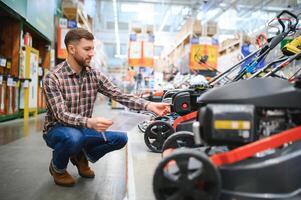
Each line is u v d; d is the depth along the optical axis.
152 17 13.61
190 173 0.96
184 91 2.03
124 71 20.70
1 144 3.09
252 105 0.98
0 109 4.86
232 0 8.85
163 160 0.95
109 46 19.97
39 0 6.19
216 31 7.03
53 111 1.72
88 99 1.92
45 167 2.24
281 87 1.01
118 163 2.47
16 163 2.35
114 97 1.97
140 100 1.90
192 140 1.49
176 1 10.79
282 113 1.09
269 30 2.92
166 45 12.42
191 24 6.87
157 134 2.22
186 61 6.65
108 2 12.21
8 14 5.02
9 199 1.59
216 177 0.91
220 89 1.04
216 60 6.29
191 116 1.98
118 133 1.98
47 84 1.74
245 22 9.23
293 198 0.95
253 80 1.06
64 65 1.83
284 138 0.99
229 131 0.96
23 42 5.64
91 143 1.97
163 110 1.84
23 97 5.57
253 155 1.01
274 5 7.06
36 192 1.70
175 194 0.94
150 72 7.54
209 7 9.69
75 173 2.14
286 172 0.95
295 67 2.11
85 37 1.76
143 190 1.39
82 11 8.13
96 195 1.68
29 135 3.67
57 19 7.88
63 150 1.72
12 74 5.32
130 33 7.59
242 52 3.80
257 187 0.94
